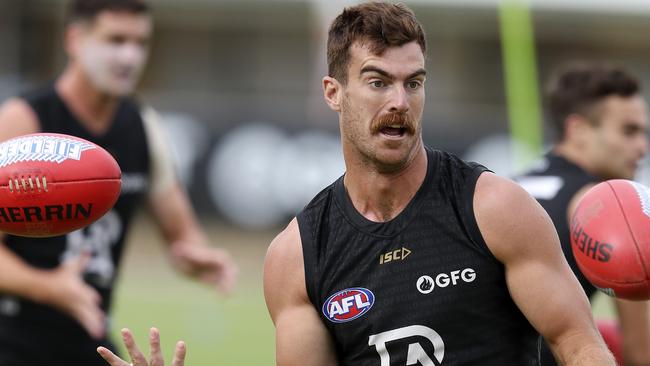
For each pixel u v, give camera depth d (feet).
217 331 115.44
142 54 68.44
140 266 157.69
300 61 247.09
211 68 248.11
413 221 39.99
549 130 171.63
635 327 59.67
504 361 39.47
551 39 243.81
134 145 69.56
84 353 66.49
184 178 173.68
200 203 173.47
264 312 126.93
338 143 172.86
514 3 149.38
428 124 171.53
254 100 245.65
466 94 246.27
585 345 37.78
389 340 39.55
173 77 247.09
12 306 64.75
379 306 39.63
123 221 69.10
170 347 106.42
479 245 39.14
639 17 237.45
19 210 41.42
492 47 245.04
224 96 248.11
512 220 38.83
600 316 122.31
